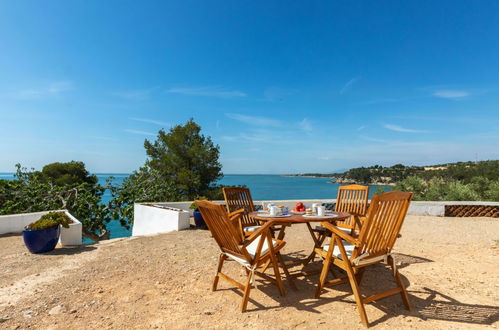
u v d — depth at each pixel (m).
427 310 2.45
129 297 2.81
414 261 3.85
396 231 2.55
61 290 3.01
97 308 2.58
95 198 9.94
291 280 2.96
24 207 9.16
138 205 8.17
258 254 2.58
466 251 4.37
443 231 6.00
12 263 4.01
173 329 2.19
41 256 4.36
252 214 3.40
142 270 3.63
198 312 2.47
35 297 2.84
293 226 6.82
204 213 2.79
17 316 2.45
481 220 7.32
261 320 2.31
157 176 12.09
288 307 2.54
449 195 10.30
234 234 2.56
